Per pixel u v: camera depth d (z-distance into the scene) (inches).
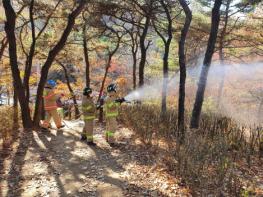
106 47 772.6
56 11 652.1
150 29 869.8
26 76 566.9
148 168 317.4
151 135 394.0
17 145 396.8
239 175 299.7
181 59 403.9
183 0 398.6
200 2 832.3
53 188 279.7
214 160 318.0
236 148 373.7
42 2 625.9
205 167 298.7
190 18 399.5
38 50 781.3
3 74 887.7
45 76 498.9
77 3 614.5
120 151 376.8
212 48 426.0
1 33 714.8
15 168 323.0
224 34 837.2
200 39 866.8
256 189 272.2
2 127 459.2
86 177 302.4
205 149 323.3
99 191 273.1
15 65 477.7
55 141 419.5
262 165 331.9
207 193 258.2
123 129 492.1
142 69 740.7
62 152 374.3
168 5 634.8
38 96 498.0
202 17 844.6
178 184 278.7
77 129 499.8
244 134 438.6
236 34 879.1
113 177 301.1
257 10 851.4
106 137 414.0
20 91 485.4
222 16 845.2
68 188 279.7
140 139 419.2
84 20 690.2
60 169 322.3
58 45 492.4
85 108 403.2
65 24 715.4
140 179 293.7
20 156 358.0
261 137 405.7
